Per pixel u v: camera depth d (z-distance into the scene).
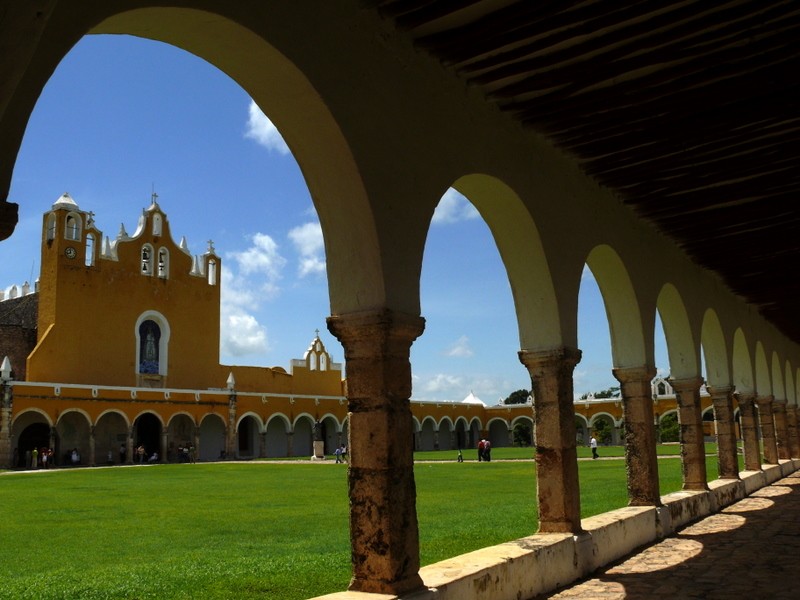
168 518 12.88
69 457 40.12
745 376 16.06
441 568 5.42
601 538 7.41
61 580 6.98
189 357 49.12
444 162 5.71
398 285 5.03
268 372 53.50
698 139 7.35
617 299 9.48
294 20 4.37
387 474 4.74
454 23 5.35
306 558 7.99
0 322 50.47
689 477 11.48
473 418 63.91
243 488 20.16
